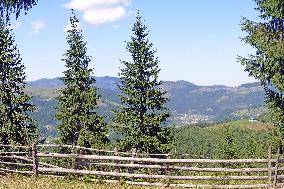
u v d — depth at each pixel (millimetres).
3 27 33500
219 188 20438
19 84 34344
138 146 38062
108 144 40562
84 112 40219
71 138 40125
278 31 28656
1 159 25484
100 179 21734
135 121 38344
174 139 39219
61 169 22031
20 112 34094
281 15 27375
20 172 22422
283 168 20500
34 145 22125
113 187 20359
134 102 38625
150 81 39031
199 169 20719
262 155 30688
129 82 39062
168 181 21891
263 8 28234
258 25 29031
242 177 20469
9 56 33750
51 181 20828
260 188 20359
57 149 39219
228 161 20250
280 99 28781
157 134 38281
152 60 39250
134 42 39281
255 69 29000
